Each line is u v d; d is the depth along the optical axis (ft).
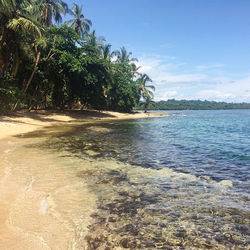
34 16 70.08
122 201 13.02
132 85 163.73
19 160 22.43
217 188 15.26
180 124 82.17
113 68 145.07
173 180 17.01
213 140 39.86
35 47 74.18
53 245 8.63
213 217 11.05
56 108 115.24
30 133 45.21
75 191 14.49
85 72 94.94
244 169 20.16
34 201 12.74
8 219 10.51
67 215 11.18
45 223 10.29
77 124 73.26
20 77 83.87
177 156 25.72
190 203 12.76
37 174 17.97
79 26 145.79
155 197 13.66
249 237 9.25
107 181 16.66
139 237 9.30
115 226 10.19
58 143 33.42
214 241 8.98
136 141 37.09
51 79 92.99
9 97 63.93
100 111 141.59
